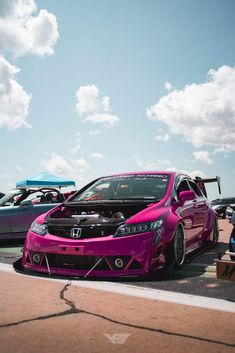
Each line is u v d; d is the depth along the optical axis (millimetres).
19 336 2230
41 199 8047
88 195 5105
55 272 3965
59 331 2316
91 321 2500
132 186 5008
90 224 3992
